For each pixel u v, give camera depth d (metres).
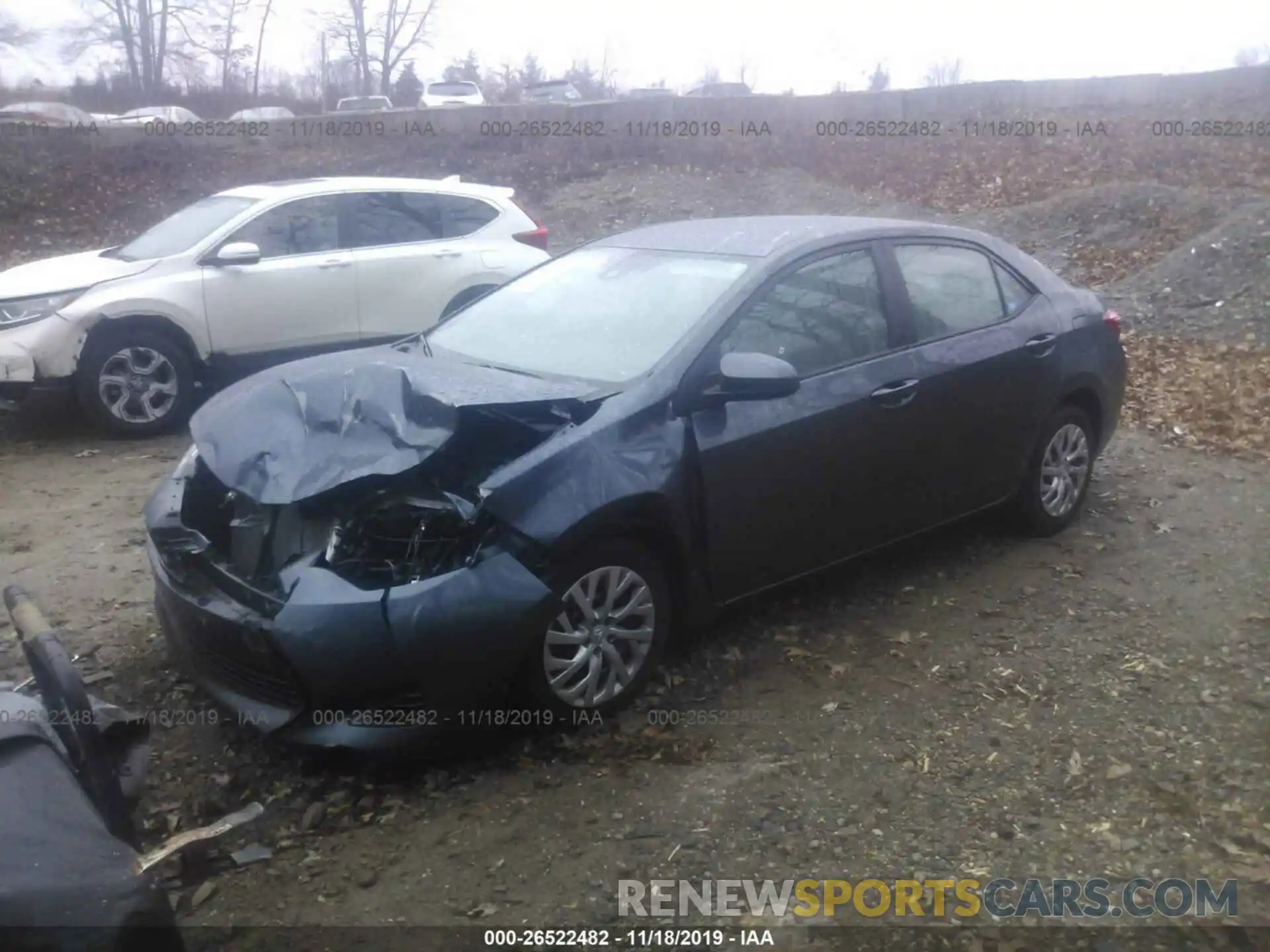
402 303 9.42
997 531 6.31
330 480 3.91
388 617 3.77
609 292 5.20
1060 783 3.97
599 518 4.12
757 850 3.63
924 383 5.25
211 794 3.95
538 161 21.58
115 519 6.61
